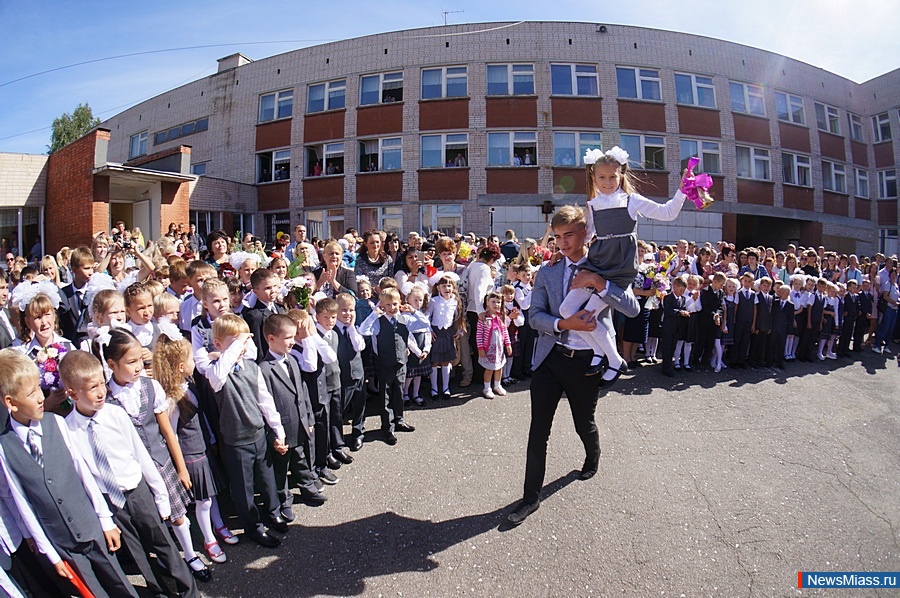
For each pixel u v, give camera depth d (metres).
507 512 3.35
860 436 4.65
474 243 9.71
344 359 4.34
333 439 4.10
